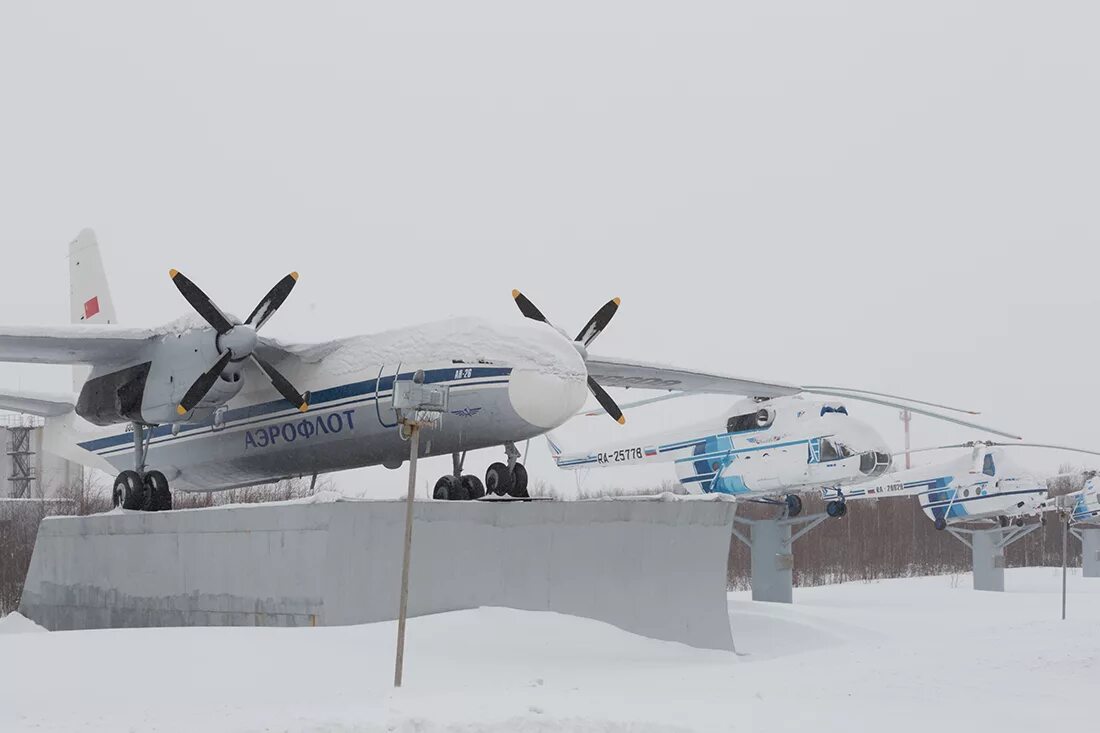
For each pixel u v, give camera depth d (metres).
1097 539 54.59
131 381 20.45
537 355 17.84
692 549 19.69
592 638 16.72
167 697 11.79
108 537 20.41
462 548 16.86
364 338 20.12
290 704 11.38
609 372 23.97
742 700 12.18
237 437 22.17
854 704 11.93
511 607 17.19
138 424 21.06
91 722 10.30
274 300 19.42
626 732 9.70
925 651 17.67
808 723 10.64
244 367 20.98
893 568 62.62
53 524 21.95
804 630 25.33
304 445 21.06
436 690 12.46
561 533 17.89
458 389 18.34
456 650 14.84
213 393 19.58
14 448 54.97
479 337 18.38
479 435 18.69
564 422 18.31
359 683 12.71
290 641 14.40
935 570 64.06
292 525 16.56
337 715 10.36
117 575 20.08
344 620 15.88
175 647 13.82
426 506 16.61
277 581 16.73
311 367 20.70
